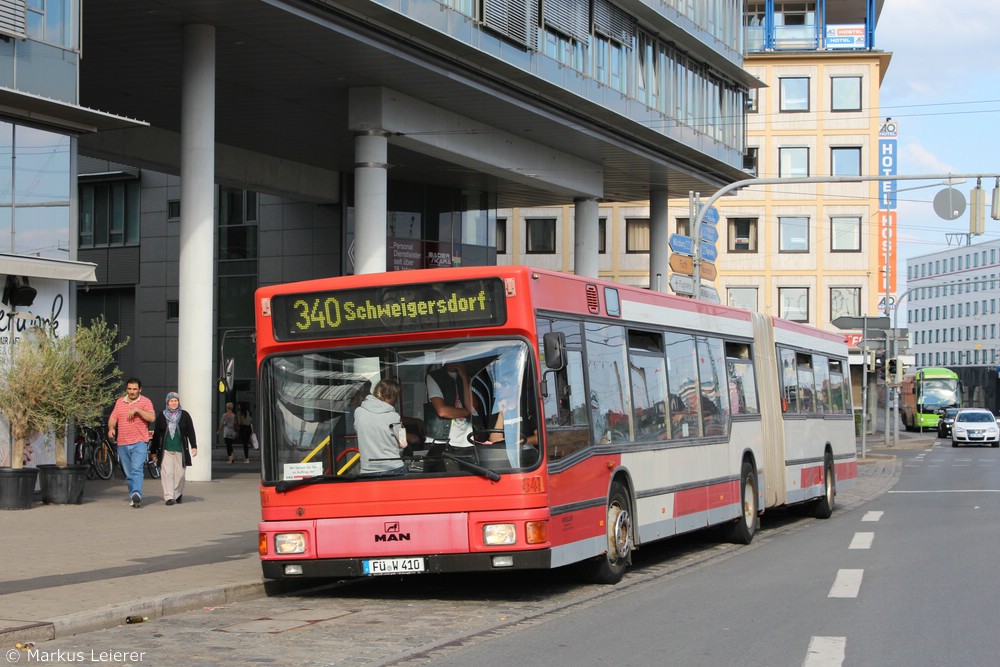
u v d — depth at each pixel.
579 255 41.69
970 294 151.12
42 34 20.39
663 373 14.77
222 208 45.22
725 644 9.11
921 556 15.21
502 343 11.29
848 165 69.81
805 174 69.81
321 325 11.66
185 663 8.41
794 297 69.62
